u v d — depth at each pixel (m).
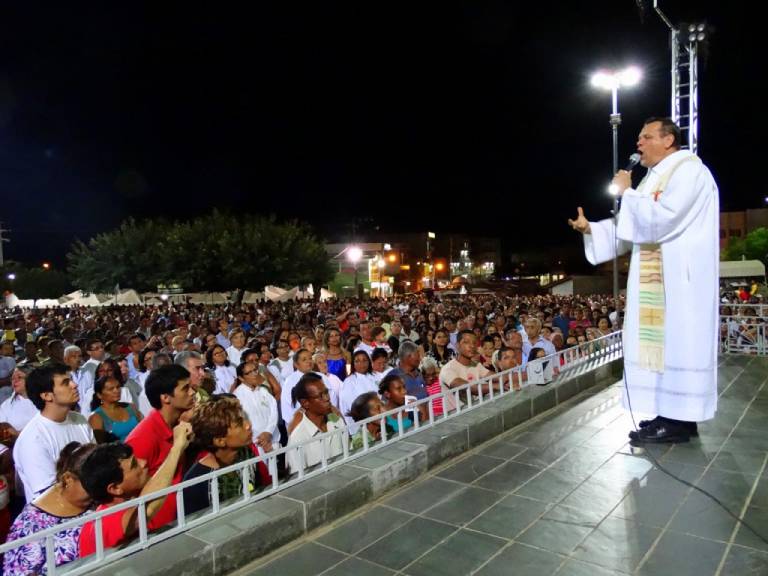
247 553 2.79
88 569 2.40
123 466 2.85
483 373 6.21
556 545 2.94
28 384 3.87
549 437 4.68
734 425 4.83
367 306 23.22
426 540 3.03
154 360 6.50
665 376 4.29
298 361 5.75
